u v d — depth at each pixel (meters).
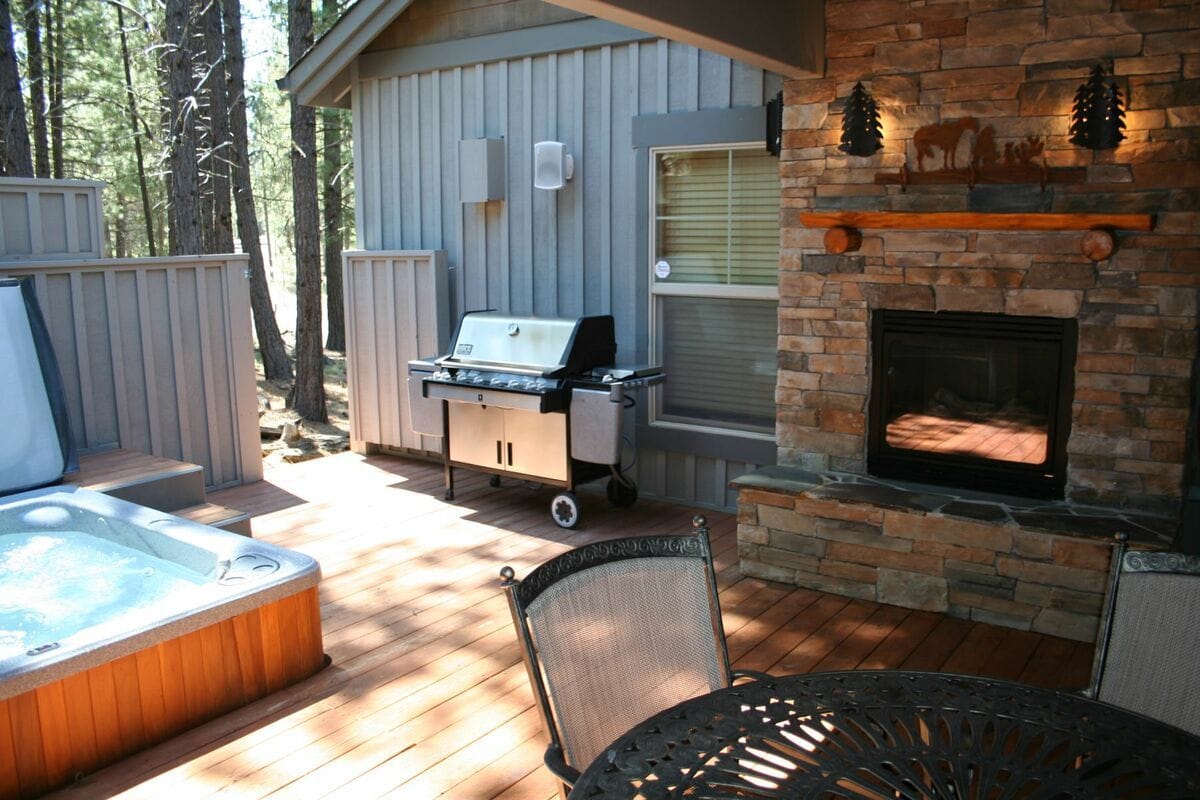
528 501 6.11
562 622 2.17
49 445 5.09
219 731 3.36
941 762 1.80
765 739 1.86
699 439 5.80
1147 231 3.88
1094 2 3.87
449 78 6.64
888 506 4.29
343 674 3.77
